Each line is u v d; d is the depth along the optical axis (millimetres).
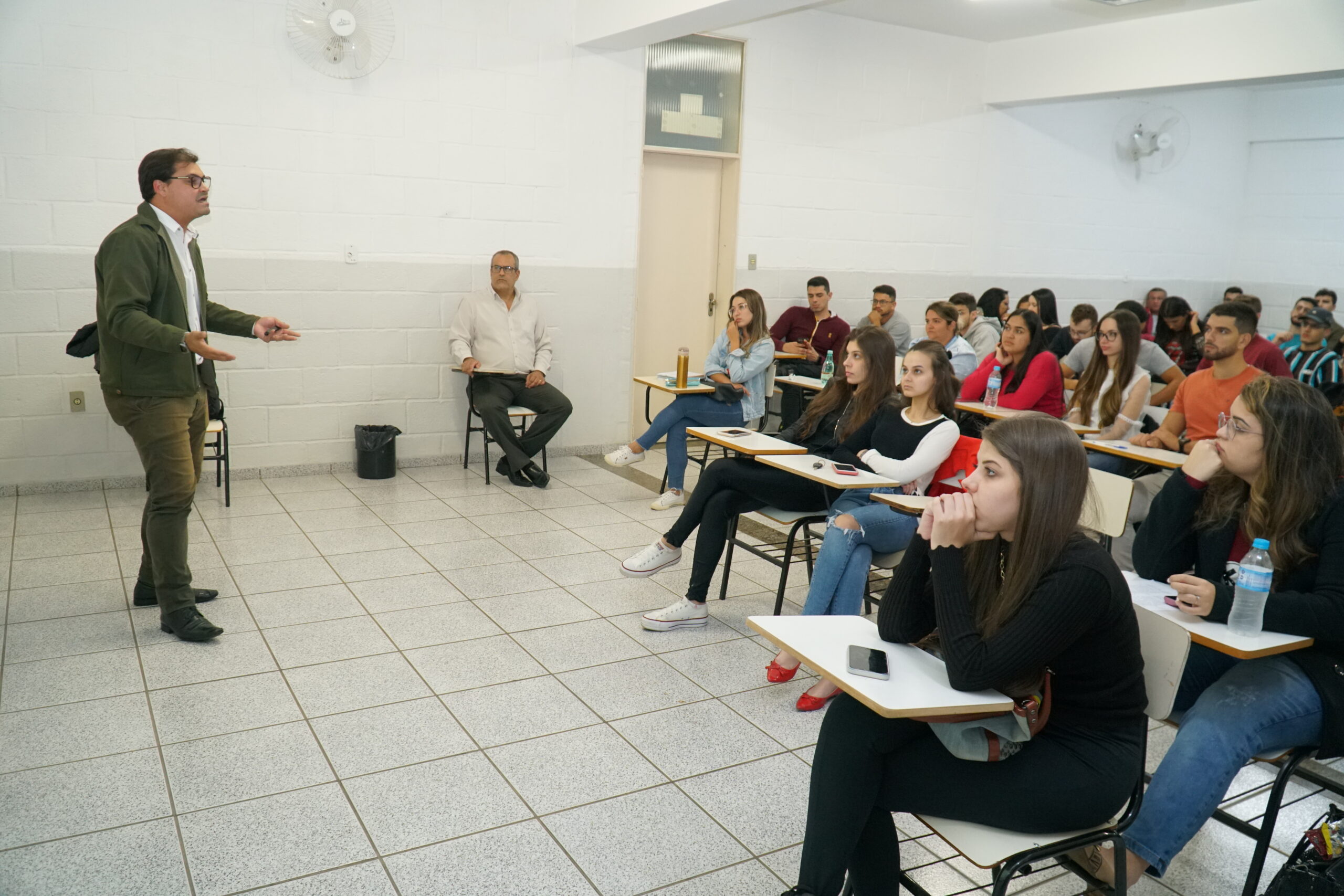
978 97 7703
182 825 2197
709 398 5207
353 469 5676
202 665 3037
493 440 5531
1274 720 1882
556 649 3281
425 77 5461
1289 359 6605
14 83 4492
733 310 5293
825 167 7074
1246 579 1866
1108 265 8969
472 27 5539
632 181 6242
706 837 2246
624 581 3986
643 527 4797
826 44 6879
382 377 5656
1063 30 7082
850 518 3049
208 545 4203
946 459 3209
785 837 2264
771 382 5391
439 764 2518
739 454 3645
